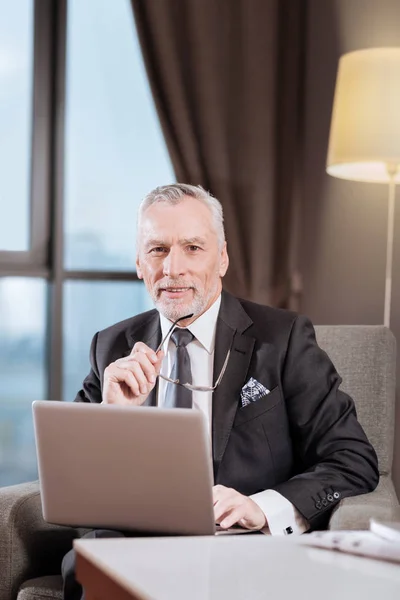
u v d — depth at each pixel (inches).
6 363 148.0
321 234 149.9
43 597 74.3
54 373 146.6
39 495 80.6
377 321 141.6
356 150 118.2
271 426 82.7
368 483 79.9
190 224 83.9
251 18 149.1
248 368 84.1
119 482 62.0
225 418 82.4
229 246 148.3
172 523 61.5
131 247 153.8
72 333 151.2
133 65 152.9
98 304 152.9
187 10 145.2
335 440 82.1
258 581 43.8
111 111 151.9
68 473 63.6
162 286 84.2
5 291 146.8
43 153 145.9
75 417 62.4
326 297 149.2
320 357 85.8
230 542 51.7
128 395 77.0
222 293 88.6
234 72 148.9
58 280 145.6
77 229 150.6
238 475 81.4
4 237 144.9
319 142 150.8
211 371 85.6
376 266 141.9
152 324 89.2
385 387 92.1
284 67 152.1
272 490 75.9
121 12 151.9
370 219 142.9
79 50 149.3
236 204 149.1
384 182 139.3
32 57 145.7
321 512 75.6
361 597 41.5
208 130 146.6
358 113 118.2
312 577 44.8
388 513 66.2
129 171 153.5
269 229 149.9
